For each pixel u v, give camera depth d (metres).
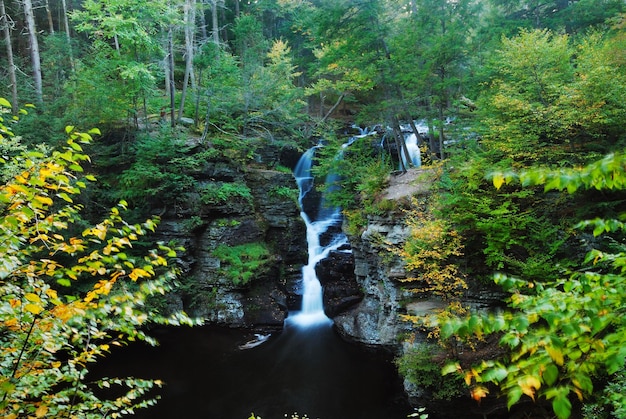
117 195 16.73
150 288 3.57
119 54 18.59
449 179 12.19
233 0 33.81
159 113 21.55
